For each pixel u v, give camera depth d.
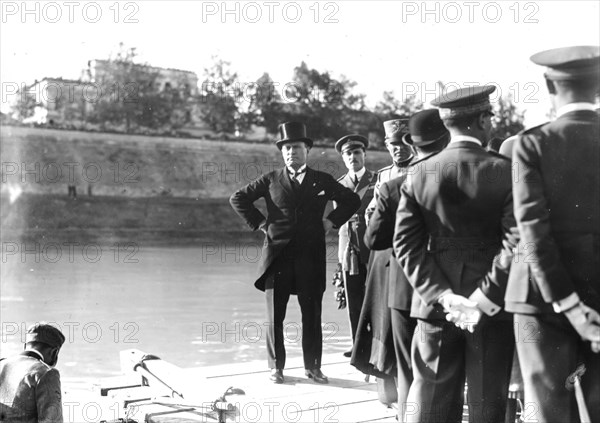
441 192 4.54
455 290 4.52
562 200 4.14
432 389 4.62
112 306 20.05
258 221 7.93
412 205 4.67
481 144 4.70
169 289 24.11
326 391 7.47
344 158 8.23
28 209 36.91
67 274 29.00
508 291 4.35
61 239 37.06
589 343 4.25
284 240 7.79
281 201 7.86
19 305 20.28
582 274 4.12
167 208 36.50
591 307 4.12
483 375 4.53
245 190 7.95
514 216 4.43
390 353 6.19
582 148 4.14
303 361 8.30
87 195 36.72
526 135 4.25
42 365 5.38
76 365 12.02
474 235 4.54
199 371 8.52
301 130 7.87
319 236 7.90
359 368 6.43
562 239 4.15
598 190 4.12
